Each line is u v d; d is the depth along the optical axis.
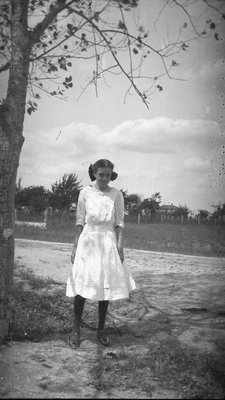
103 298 3.90
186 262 10.87
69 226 24.12
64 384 3.19
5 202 3.93
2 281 3.95
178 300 6.13
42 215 29.14
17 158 4.03
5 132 3.91
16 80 3.98
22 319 4.42
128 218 33.62
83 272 3.96
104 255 3.98
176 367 3.49
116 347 4.07
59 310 5.17
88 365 3.57
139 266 9.88
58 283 6.95
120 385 3.19
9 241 3.97
